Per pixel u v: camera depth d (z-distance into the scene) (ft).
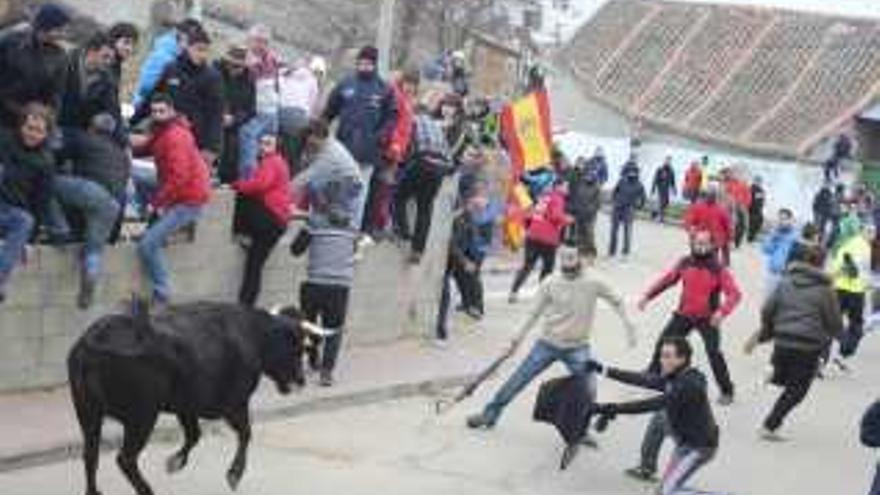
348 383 50.65
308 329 37.68
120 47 41.98
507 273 83.46
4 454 36.78
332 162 48.75
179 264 47.24
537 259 76.48
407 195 58.65
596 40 172.14
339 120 53.98
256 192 48.62
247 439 36.27
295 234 51.72
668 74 165.27
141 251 44.50
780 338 52.13
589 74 166.81
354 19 116.37
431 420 49.06
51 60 39.65
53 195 41.01
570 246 46.55
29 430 38.86
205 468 39.68
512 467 44.47
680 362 41.70
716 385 62.08
